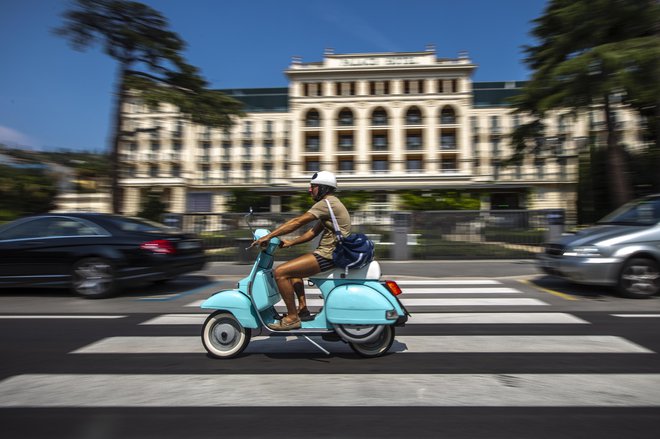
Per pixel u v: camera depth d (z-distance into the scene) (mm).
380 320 3639
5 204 16156
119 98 16453
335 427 2553
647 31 10500
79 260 7020
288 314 3783
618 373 3445
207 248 12734
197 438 2434
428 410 2775
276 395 3033
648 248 6555
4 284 7070
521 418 2656
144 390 3133
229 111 17875
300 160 50125
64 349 4176
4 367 3646
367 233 12555
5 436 2451
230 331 3883
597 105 10969
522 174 44781
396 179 46562
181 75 16906
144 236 7242
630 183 13438
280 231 3635
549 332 4766
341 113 50625
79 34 15281
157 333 4805
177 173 57406
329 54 50156
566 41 11172
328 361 3797
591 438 2400
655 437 2410
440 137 49062
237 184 50125
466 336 4621
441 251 12375
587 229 7461
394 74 49250
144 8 15266
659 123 12156
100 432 2502
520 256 12266
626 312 5777
